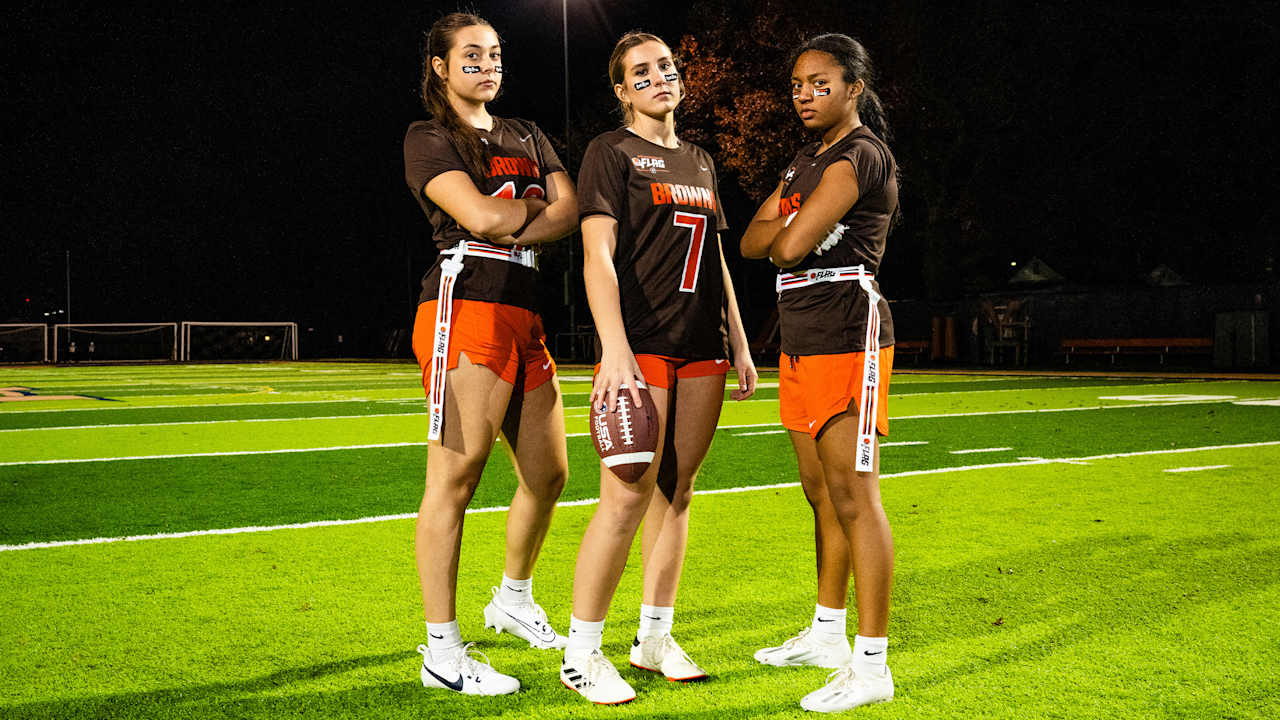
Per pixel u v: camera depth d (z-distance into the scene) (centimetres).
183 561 492
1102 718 294
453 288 341
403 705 310
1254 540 520
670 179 331
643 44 332
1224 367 2228
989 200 2706
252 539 543
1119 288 2516
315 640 371
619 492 318
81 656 352
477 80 347
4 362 3994
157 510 628
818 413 323
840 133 334
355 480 750
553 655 364
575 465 821
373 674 337
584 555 320
